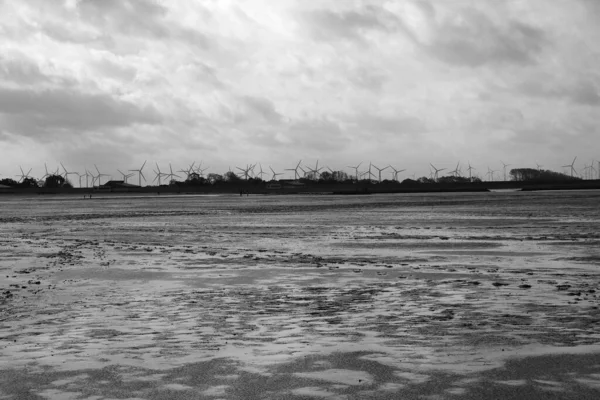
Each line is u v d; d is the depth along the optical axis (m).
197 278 21.25
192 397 8.09
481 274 21.80
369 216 74.31
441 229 48.81
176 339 11.59
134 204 143.88
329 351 10.39
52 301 16.50
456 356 9.90
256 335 11.88
